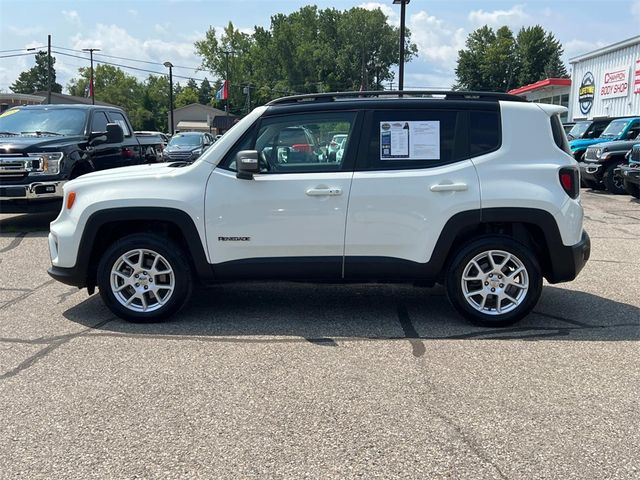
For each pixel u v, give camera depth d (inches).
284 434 127.9
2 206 358.0
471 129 194.4
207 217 192.9
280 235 193.5
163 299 199.9
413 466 116.0
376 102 195.5
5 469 114.9
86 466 116.0
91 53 2321.6
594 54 1045.2
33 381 154.6
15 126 406.6
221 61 3929.6
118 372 160.2
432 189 189.8
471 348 178.2
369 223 191.8
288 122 195.2
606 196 587.8
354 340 185.2
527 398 144.9
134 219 194.5
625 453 120.6
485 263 195.6
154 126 4360.2
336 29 4020.7
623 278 264.7
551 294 238.7
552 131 196.2
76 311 214.7
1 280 259.3
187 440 125.5
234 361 167.9
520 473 113.8
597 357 171.0
